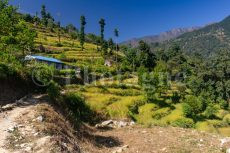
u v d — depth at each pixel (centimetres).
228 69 16712
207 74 16425
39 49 14362
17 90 3397
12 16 3516
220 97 14262
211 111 9981
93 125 3662
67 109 3341
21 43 3753
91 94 8169
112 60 17425
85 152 2100
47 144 1800
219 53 18438
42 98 3225
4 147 1800
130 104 8425
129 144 2614
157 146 2539
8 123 2205
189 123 7862
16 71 3572
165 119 8569
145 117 8288
